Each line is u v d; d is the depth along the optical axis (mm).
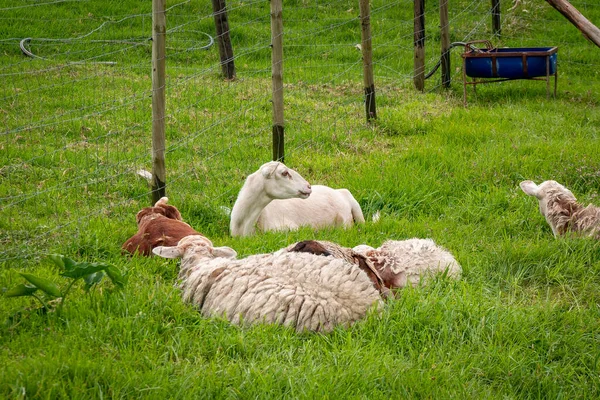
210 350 4484
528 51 13141
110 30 16406
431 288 5492
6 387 3744
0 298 4965
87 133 10281
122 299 4941
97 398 3842
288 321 4625
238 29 17047
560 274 6105
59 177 8516
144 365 4223
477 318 5094
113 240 6594
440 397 4207
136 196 7938
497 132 10672
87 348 4328
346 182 8922
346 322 4727
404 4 19750
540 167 9086
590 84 14617
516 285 5902
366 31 10852
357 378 4242
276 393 4086
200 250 5449
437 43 17031
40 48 14953
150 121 11000
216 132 10617
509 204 8039
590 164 9008
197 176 8812
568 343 5008
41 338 4391
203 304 5012
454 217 7793
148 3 18375
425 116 11609
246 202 7383
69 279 5383
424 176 8852
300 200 7984
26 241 6340
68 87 12445
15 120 10430
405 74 14812
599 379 4621
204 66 14711
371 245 6750
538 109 12383
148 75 13758
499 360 4711
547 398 4465
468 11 19125
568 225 7105
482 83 13453
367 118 11188
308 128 10898
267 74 14461
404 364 4465
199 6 18203
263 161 9555
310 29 17609
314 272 4855
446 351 4750
